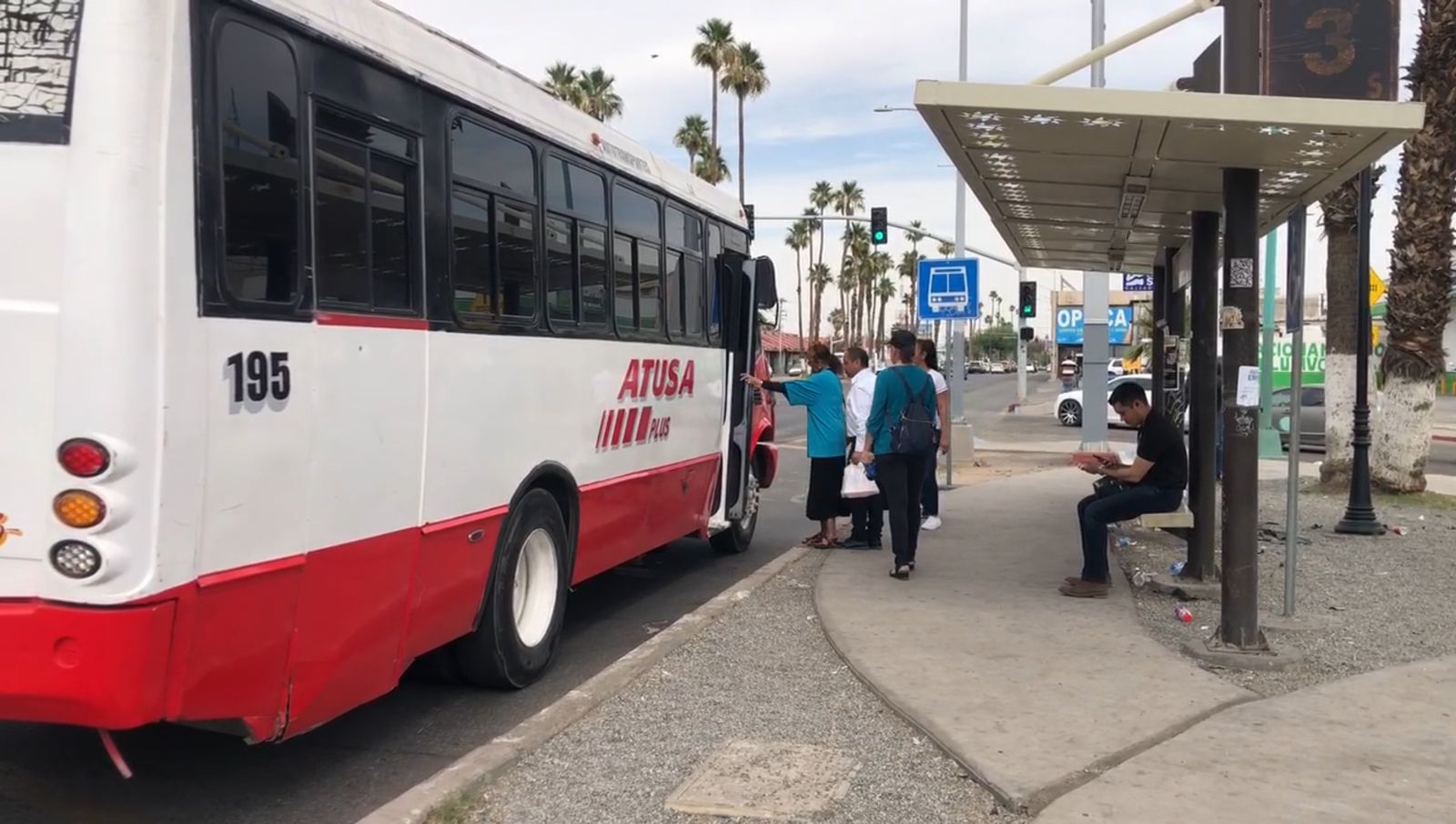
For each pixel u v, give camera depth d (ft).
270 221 13.26
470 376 18.04
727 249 32.86
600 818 14.42
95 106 11.33
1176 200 27.66
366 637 15.37
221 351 12.37
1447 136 41.81
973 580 28.55
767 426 37.78
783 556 33.24
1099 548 26.61
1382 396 45.19
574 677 21.90
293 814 15.02
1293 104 18.66
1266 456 66.64
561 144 21.52
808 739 17.26
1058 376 291.38
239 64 12.80
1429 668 20.43
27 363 11.28
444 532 17.29
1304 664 21.01
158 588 11.50
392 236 15.97
